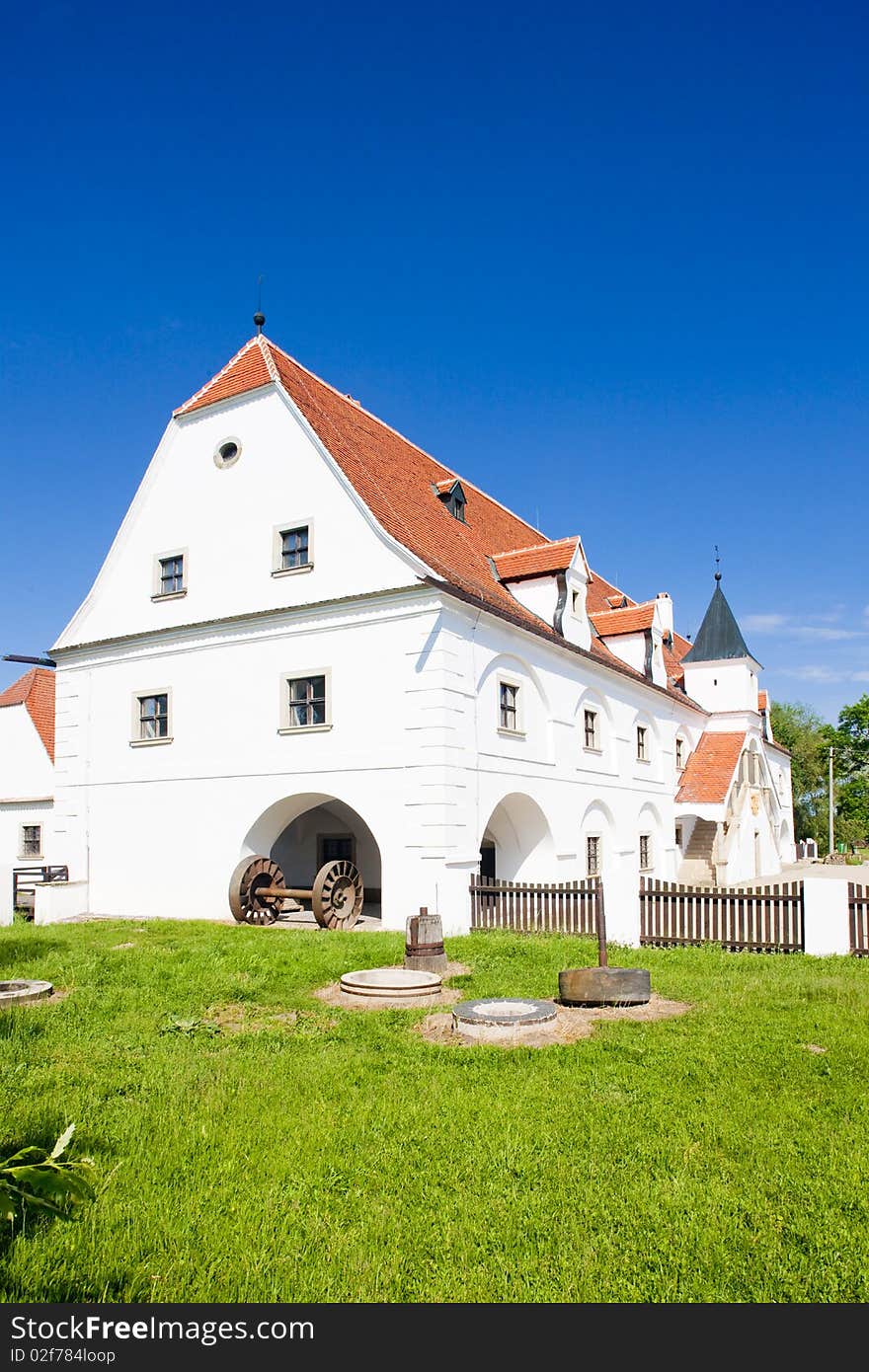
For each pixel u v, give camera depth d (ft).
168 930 55.06
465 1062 25.89
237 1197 17.42
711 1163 18.88
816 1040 28.12
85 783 73.05
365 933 51.72
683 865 104.94
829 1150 19.48
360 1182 18.12
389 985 34.58
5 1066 25.75
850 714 186.70
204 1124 20.99
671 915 53.57
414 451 88.22
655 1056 26.16
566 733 74.84
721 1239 15.79
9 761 101.96
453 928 55.16
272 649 63.93
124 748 71.10
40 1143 19.61
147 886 68.28
